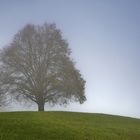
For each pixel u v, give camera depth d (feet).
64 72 199.31
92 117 150.71
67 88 194.70
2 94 200.03
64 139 103.96
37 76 199.31
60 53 205.36
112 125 137.08
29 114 133.80
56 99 197.98
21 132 103.81
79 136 108.68
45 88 198.18
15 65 201.46
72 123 127.65
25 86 197.47
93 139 108.37
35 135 103.19
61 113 150.30
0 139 95.35
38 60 203.31
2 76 201.05
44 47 205.46
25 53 204.54
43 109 197.88
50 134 105.91
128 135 120.88
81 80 204.13
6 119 115.55
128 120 156.87
